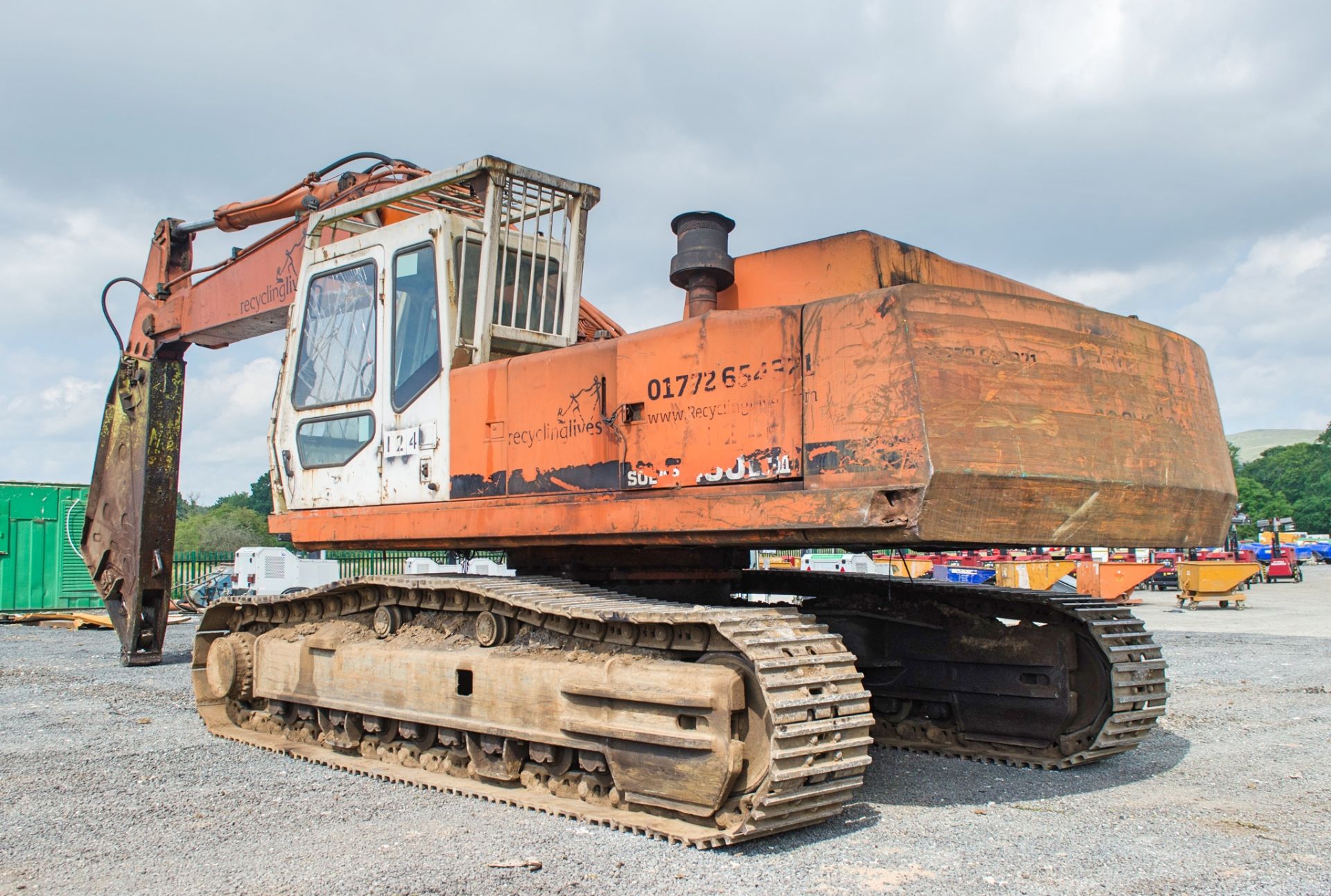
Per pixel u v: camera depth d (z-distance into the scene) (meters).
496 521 6.34
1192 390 6.03
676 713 5.11
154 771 6.77
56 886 4.41
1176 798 6.02
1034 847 4.95
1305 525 118.56
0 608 20.78
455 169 7.20
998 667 7.20
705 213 6.29
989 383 4.99
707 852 4.80
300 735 7.64
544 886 4.32
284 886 4.36
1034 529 5.03
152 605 13.07
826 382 5.08
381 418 7.23
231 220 11.68
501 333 7.08
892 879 4.45
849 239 5.80
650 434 5.69
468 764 6.38
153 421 12.72
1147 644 6.85
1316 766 6.94
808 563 22.80
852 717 4.92
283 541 8.17
